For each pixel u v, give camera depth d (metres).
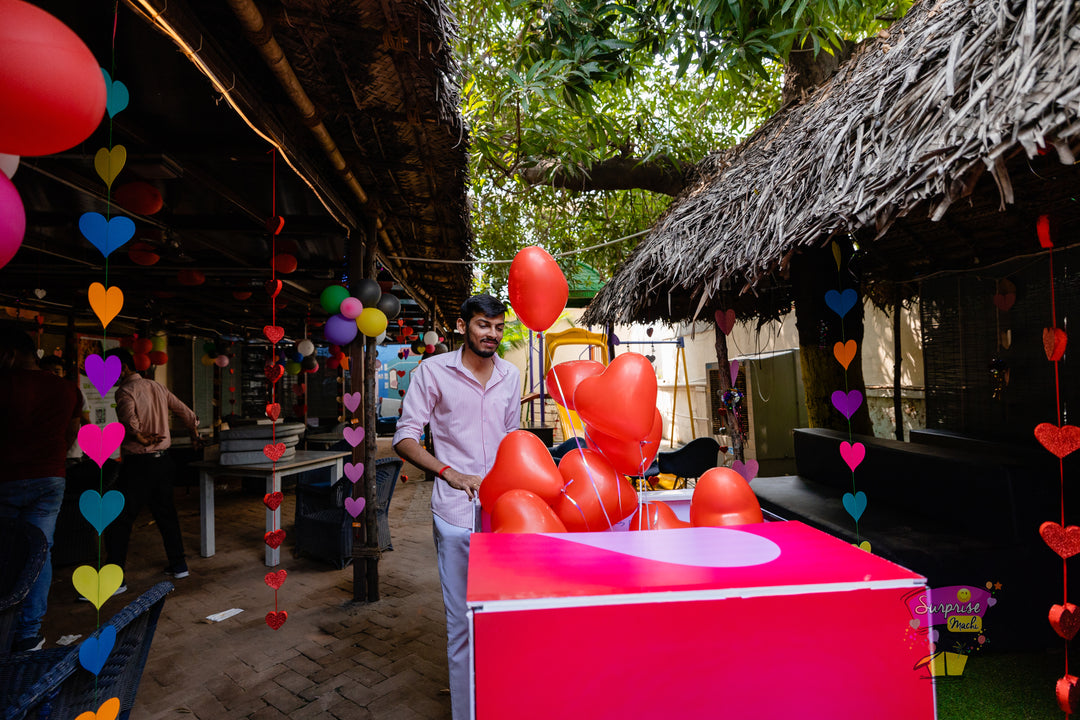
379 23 2.13
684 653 1.07
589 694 1.06
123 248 4.57
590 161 6.37
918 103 1.96
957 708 2.32
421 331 12.41
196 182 3.51
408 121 2.91
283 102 2.83
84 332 8.91
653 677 1.07
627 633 1.07
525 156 6.37
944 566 2.69
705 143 7.05
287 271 4.34
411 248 5.66
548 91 4.65
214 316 9.34
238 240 4.86
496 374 2.54
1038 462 2.90
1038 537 2.73
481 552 1.35
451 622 2.23
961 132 1.65
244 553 5.12
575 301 9.15
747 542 1.42
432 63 2.39
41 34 0.93
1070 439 1.53
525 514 1.60
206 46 1.98
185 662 3.09
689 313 5.64
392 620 3.64
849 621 1.11
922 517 3.34
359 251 4.30
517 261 2.01
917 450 3.56
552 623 1.06
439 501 2.36
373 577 3.97
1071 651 2.70
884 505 3.70
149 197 3.12
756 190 3.06
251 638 3.38
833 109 2.85
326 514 4.80
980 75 1.75
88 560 4.85
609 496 1.81
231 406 13.05
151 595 1.75
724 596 1.09
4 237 1.02
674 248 3.59
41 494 3.26
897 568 1.21
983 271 3.97
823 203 2.19
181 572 4.50
